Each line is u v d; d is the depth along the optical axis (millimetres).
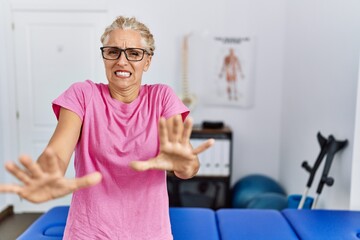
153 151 995
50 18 3061
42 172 739
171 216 1828
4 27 3035
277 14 3148
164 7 3113
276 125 3281
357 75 1796
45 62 3111
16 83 3121
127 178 992
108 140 979
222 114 3277
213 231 1663
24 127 3178
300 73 2721
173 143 855
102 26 3084
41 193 753
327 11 2205
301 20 2711
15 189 728
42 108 3162
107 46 1015
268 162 3336
